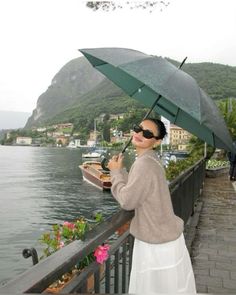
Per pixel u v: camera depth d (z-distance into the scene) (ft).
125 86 12.94
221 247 20.18
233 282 15.37
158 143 8.13
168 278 7.68
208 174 61.77
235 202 35.27
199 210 29.94
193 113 8.80
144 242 7.72
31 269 4.83
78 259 5.63
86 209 151.02
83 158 418.10
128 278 10.18
